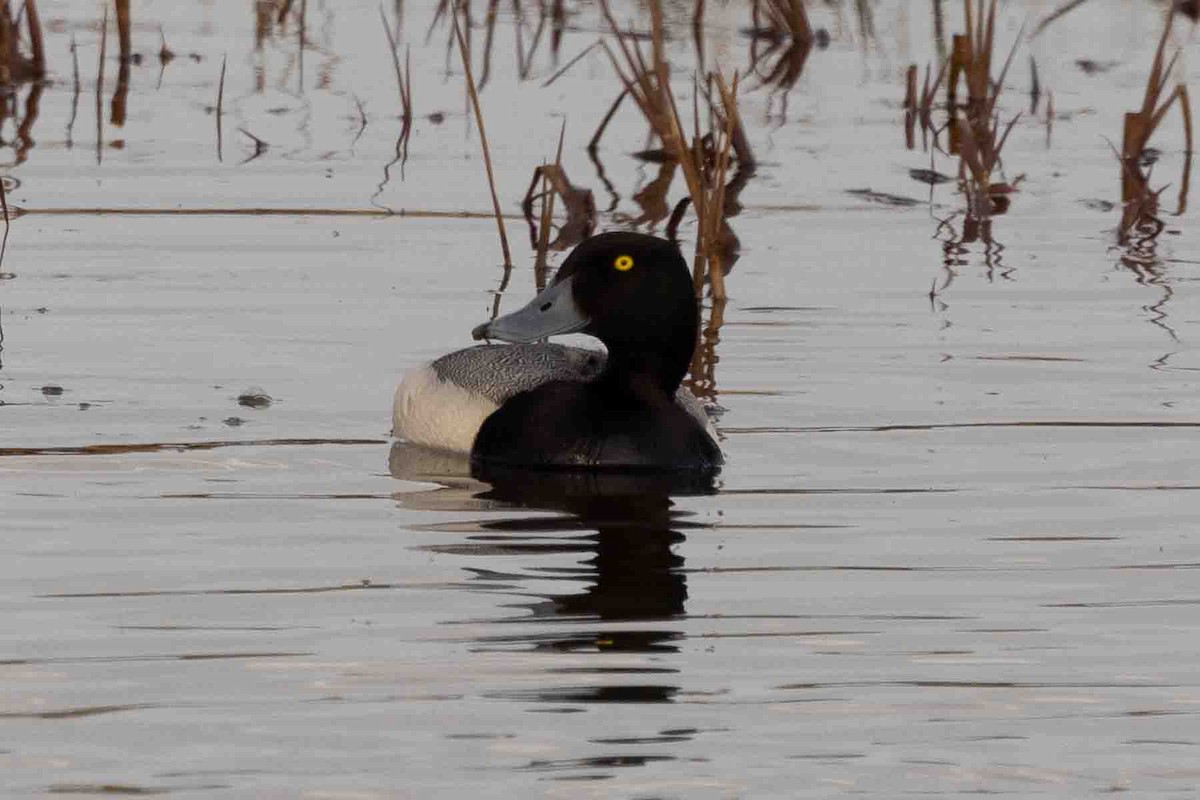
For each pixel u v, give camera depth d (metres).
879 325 14.66
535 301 12.26
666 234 17.28
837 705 8.09
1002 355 13.89
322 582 9.49
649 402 11.98
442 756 7.56
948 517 10.66
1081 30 25.06
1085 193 18.83
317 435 12.23
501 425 11.91
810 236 17.33
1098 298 15.41
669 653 8.61
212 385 13.12
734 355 13.93
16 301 14.89
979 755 7.65
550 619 9.01
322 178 18.78
